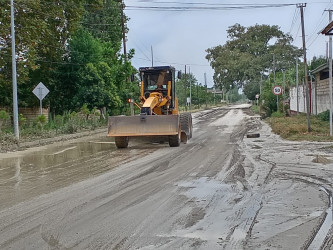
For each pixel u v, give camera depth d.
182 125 19.84
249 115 50.62
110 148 18.62
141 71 20.72
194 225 6.56
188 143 19.50
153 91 20.64
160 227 6.48
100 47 34.69
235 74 85.38
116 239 5.95
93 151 17.52
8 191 9.48
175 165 12.77
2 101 31.41
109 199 8.42
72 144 21.20
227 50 89.44
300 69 60.44
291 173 10.97
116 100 34.00
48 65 31.81
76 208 7.75
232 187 9.35
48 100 33.12
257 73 83.06
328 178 10.19
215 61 88.56
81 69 32.56
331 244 5.59
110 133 18.12
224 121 38.69
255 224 6.57
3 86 27.95
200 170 11.72
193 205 7.82
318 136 20.25
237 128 29.08
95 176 11.20
